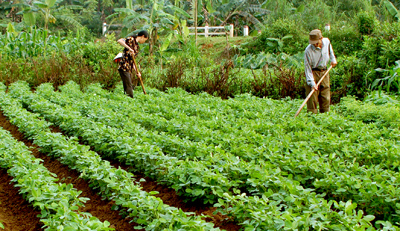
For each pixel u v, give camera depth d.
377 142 5.02
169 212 3.24
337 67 11.04
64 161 5.11
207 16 25.61
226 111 8.02
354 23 16.66
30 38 16.00
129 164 4.97
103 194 4.19
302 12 20.64
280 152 5.00
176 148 5.17
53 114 7.23
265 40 18.41
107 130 5.66
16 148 5.19
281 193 3.59
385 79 10.08
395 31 10.80
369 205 3.68
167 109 8.10
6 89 12.15
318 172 4.18
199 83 11.79
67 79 13.02
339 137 5.76
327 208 3.09
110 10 45.06
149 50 17.75
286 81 10.45
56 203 3.50
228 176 4.19
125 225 3.77
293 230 2.78
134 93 10.66
